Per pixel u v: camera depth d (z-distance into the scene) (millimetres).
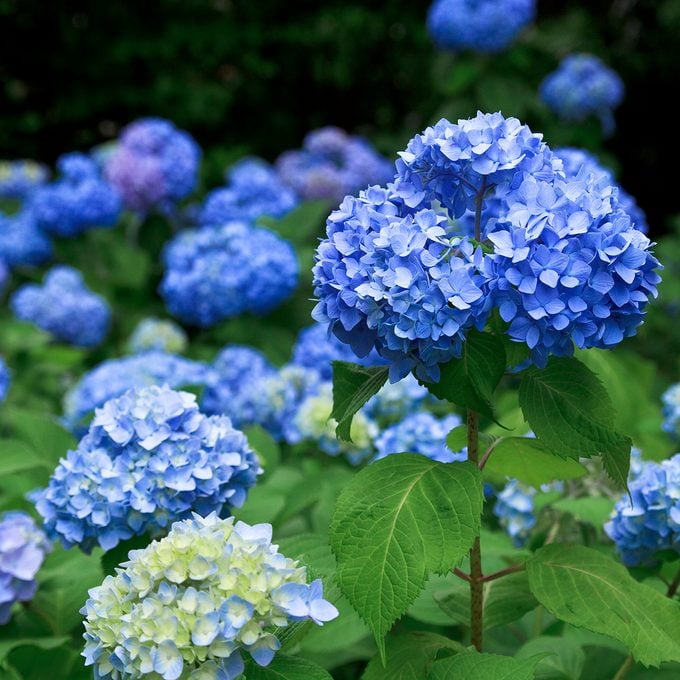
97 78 11344
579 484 2869
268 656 1624
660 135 11117
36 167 8805
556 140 8008
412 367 1806
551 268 1690
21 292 6281
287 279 5316
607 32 10961
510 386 4566
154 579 1642
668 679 2371
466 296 1680
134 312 6934
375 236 1782
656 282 1783
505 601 2207
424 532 1745
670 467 2322
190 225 7746
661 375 6867
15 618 2555
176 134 7383
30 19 11242
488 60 7848
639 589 1888
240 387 4285
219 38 11031
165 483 2121
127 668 1591
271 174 7027
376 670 1982
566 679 2303
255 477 2295
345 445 3375
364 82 11477
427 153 1875
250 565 1643
